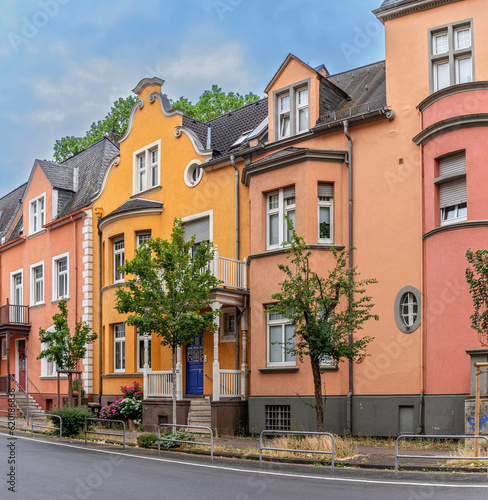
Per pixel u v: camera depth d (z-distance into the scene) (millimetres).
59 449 16875
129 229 25891
